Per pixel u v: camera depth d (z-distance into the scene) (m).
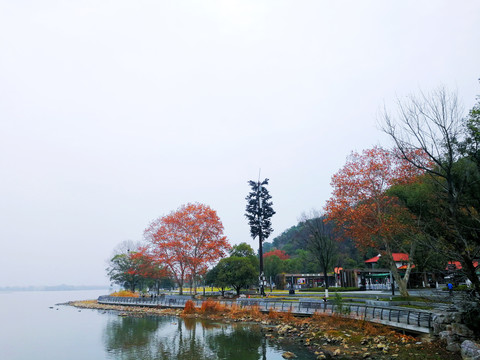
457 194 18.52
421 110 19.83
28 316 60.25
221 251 62.41
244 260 60.09
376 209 37.38
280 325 34.03
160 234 63.88
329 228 59.78
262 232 58.97
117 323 45.72
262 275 56.69
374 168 37.47
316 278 82.31
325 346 24.97
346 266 77.12
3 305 97.62
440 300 23.94
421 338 22.56
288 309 38.19
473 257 18.41
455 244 19.73
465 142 19.78
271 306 41.22
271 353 24.62
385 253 38.34
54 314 63.69
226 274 58.28
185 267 64.62
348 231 40.69
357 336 25.77
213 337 31.78
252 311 42.03
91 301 95.06
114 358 25.75
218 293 71.88
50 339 35.09
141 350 27.95
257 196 60.78
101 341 32.94
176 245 60.69
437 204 21.42
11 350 30.03
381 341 23.72
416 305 29.66
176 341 31.03
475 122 20.06
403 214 29.06
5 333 39.72
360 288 57.34
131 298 70.56
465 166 19.58
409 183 32.00
